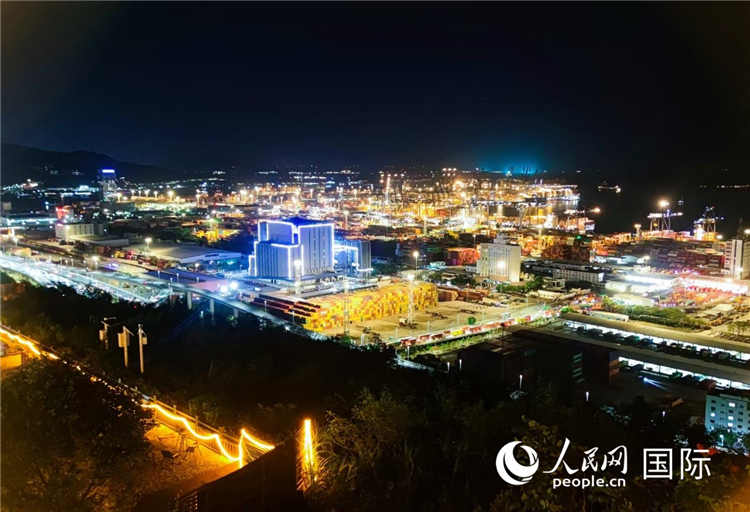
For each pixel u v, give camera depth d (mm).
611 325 147875
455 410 47906
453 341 145625
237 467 28375
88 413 30562
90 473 29469
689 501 22812
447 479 37594
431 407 50531
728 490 22219
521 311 168000
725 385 117562
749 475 22703
